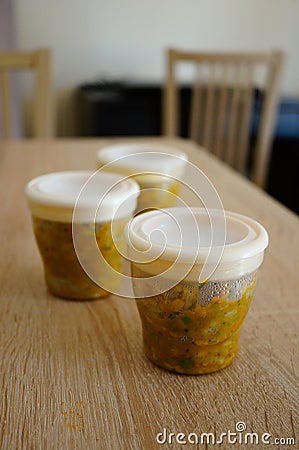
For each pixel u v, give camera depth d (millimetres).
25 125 2121
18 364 349
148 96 1962
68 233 390
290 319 404
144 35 2125
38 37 2047
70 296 424
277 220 602
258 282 457
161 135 1961
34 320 399
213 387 328
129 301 427
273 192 2141
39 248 415
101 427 296
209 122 1318
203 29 2158
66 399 317
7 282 455
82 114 2154
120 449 282
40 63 1109
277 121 2047
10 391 323
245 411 309
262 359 356
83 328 389
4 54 1101
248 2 2154
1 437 289
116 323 396
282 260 500
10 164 825
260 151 1309
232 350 342
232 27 2178
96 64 2129
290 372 343
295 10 2197
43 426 297
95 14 2061
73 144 978
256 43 2217
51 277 424
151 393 322
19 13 2000
